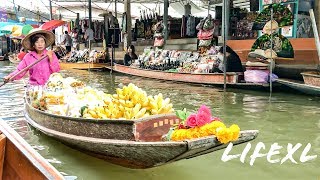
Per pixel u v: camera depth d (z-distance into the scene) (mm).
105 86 12664
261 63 10812
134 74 15688
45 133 4973
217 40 13750
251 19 13680
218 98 9406
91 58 19734
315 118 6941
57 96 5191
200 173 4188
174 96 9805
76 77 15844
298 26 11609
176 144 3383
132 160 3898
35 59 6203
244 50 12859
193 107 8164
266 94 10094
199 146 3412
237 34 14047
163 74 13688
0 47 30969
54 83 5664
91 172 4152
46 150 4871
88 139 4055
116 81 14078
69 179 3953
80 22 24906
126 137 3871
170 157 3586
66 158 4582
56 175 1751
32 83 6211
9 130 2428
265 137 5645
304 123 6547
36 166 1812
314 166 4418
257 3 13617
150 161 3787
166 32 17047
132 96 4250
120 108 4219
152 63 15172
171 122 4039
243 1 18328
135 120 3795
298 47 11312
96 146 3984
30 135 5559
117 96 4406
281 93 10266
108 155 4062
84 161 4484
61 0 24078
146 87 11859
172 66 14133
